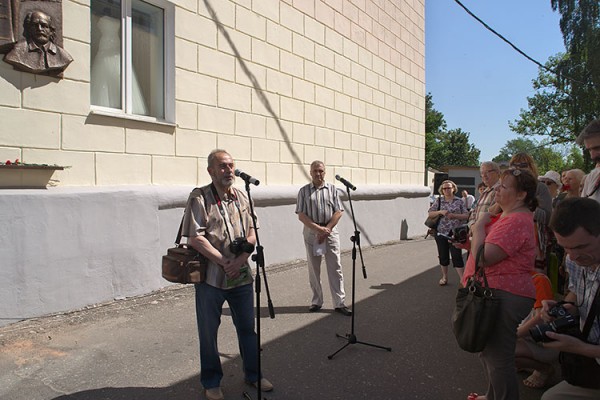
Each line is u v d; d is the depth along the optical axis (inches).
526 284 109.4
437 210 275.3
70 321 186.1
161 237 232.2
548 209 161.0
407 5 509.4
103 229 204.4
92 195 199.6
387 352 170.7
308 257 220.2
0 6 176.1
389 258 368.2
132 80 235.0
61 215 188.5
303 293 251.0
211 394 131.0
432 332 192.9
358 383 145.3
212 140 268.4
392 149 479.2
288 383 143.9
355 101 411.2
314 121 357.1
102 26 221.8
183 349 166.1
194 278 126.0
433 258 370.0
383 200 452.1
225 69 276.2
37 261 181.2
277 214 313.0
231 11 279.4
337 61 384.5
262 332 188.7
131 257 216.8
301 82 341.7
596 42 1090.1
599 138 137.9
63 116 198.2
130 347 166.6
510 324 108.7
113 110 224.4
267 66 308.2
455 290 264.1
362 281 286.0
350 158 405.7
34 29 184.7
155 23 245.6
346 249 394.0
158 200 229.5
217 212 130.6
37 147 189.8
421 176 548.1
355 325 200.1
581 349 92.3
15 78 182.9
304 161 346.6
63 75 197.8
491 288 110.3
